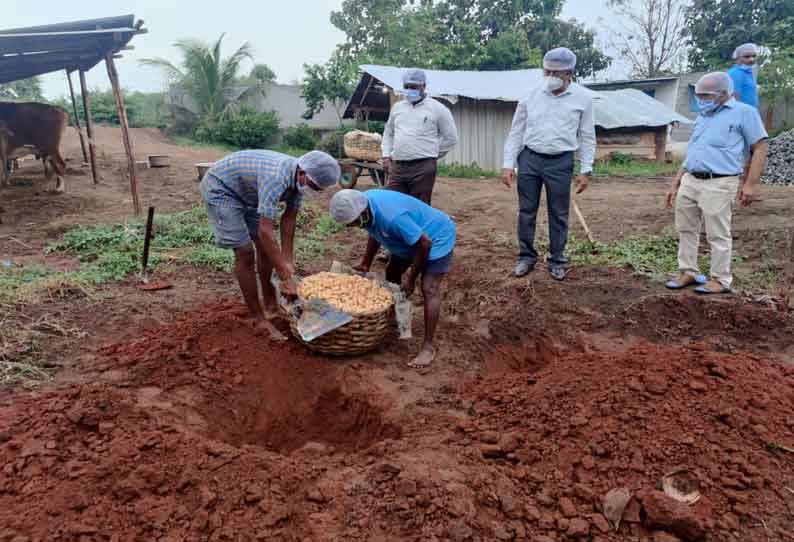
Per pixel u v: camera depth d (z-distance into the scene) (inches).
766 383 141.9
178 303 208.1
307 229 333.7
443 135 249.1
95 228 307.7
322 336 165.9
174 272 242.8
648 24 1245.1
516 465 121.8
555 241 225.8
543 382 153.0
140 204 401.7
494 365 179.6
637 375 144.3
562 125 212.8
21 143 433.7
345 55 1117.7
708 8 1099.3
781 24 966.4
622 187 551.2
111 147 758.5
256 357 170.7
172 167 587.5
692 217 209.5
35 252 277.6
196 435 126.1
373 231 163.8
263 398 160.2
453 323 203.2
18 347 165.3
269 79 1312.7
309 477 114.6
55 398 136.9
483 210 401.4
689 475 112.5
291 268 165.5
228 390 157.0
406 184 252.5
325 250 288.8
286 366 168.6
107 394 136.9
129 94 1213.1
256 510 104.1
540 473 118.0
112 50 349.7
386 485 111.3
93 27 348.5
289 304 168.9
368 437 149.3
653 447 120.9
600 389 141.8
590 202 424.5
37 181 486.9
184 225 313.7
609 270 238.2
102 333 182.2
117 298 210.2
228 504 104.9
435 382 163.3
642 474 115.6
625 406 134.2
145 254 228.5
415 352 180.9
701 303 200.1
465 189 516.1
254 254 178.9
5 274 229.1
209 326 180.2
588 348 184.1
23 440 119.6
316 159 154.6
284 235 172.1
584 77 1199.6
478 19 1131.9
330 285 176.4
